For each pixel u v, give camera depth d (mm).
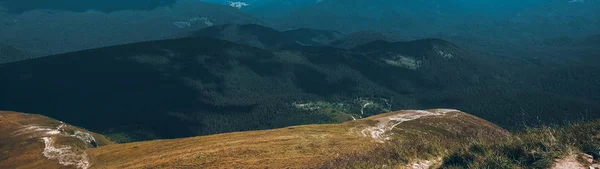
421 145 19047
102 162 88438
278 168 43750
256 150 61469
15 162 119062
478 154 13836
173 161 60031
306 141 73562
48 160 113812
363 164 18766
